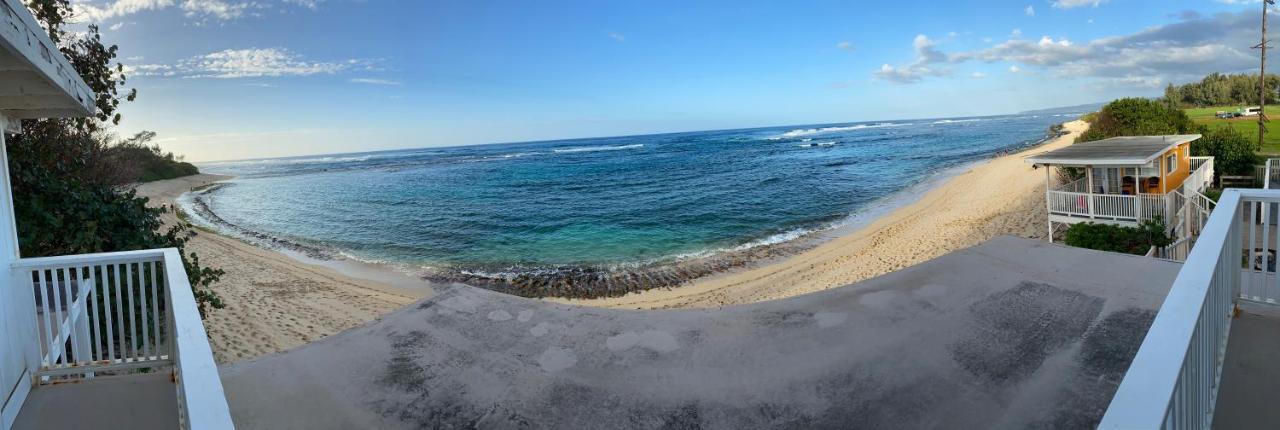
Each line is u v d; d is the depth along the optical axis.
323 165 112.06
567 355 4.40
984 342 4.04
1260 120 30.47
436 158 112.31
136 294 6.94
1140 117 30.45
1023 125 121.44
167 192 50.56
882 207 27.62
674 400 3.73
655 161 71.62
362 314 13.55
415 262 20.72
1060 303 4.51
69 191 6.95
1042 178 28.25
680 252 20.78
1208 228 2.54
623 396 3.81
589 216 30.55
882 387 3.64
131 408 3.87
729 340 4.49
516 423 3.55
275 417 3.57
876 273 15.54
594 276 17.75
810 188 36.81
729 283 15.93
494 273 18.66
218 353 10.33
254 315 12.84
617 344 4.55
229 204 41.88
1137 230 12.73
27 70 3.44
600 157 87.62
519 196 41.69
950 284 5.11
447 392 3.90
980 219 21.48
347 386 3.96
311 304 14.27
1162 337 1.55
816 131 159.62
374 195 46.12
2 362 3.72
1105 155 14.46
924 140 83.25
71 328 4.23
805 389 3.72
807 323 4.65
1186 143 17.42
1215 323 2.55
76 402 3.94
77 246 6.81
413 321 5.05
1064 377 3.51
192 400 1.53
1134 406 1.24
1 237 3.90
